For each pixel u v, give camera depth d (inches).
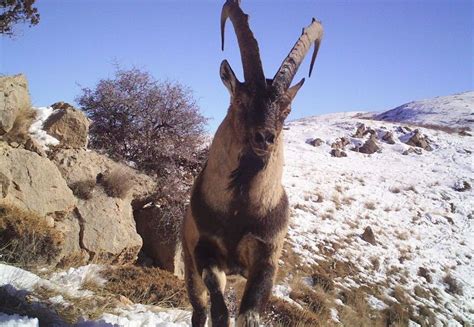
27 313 197.2
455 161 1565.0
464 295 761.6
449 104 2923.2
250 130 168.6
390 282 712.4
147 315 247.8
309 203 937.5
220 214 183.3
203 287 205.2
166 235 436.8
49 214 354.9
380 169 1397.6
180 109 496.1
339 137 1675.7
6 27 469.1
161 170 470.6
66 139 422.9
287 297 530.3
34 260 309.6
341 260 724.7
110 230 384.8
